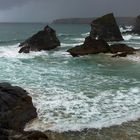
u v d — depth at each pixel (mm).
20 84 19984
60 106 15344
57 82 20641
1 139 10234
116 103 15906
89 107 15250
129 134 12062
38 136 11016
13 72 24234
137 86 19469
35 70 25266
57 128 12648
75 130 12492
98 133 12195
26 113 13477
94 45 35656
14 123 12547
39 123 13164
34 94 17438
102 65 27844
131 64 28156
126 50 35719
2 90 14320
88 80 21250
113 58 31953
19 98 14109
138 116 14047
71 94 17531
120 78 21906
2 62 29531
